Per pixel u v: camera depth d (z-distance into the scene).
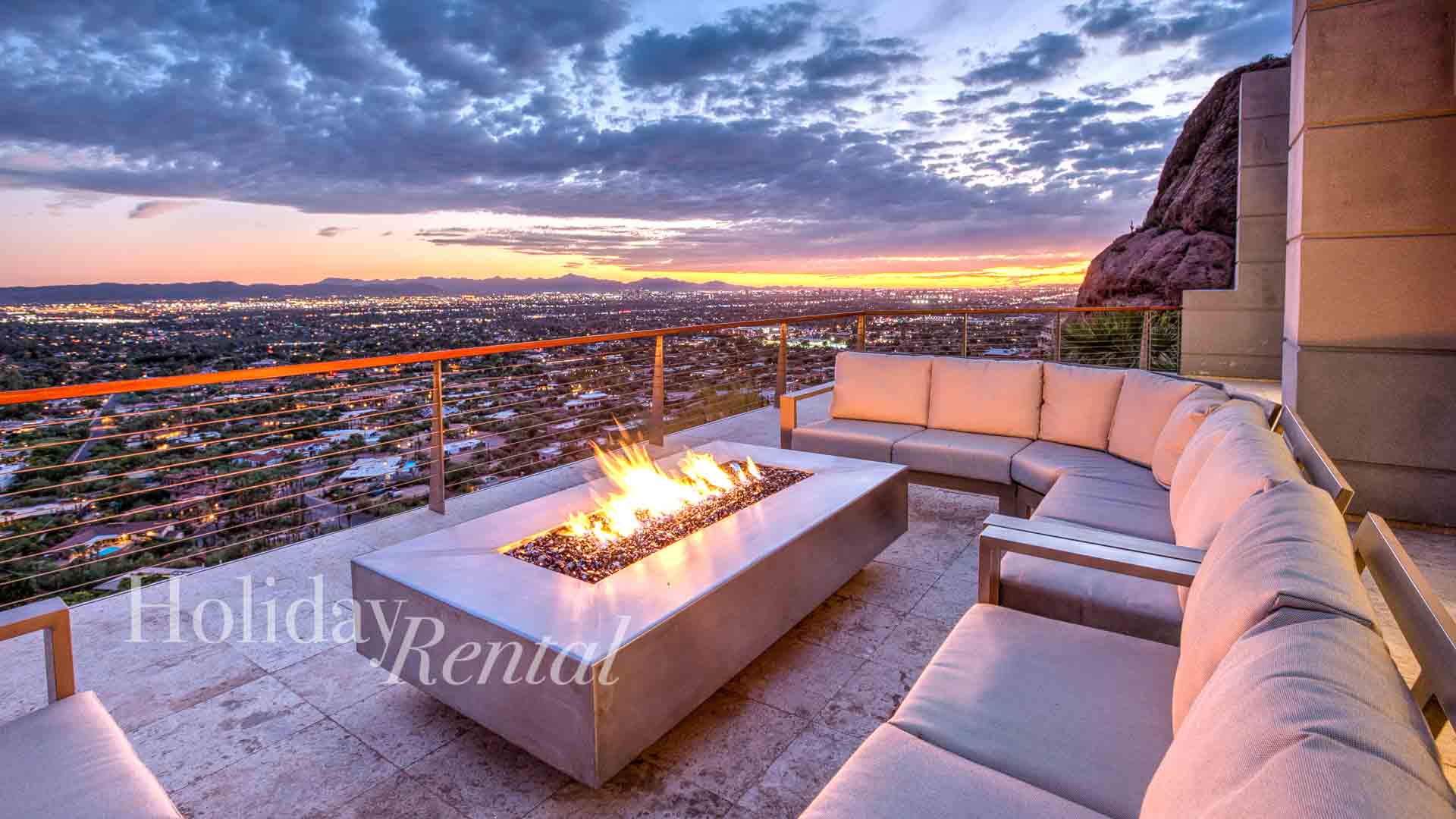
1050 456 3.23
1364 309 3.19
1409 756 0.52
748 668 2.15
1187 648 1.05
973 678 1.37
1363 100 3.12
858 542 2.49
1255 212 7.32
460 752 1.79
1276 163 7.21
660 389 4.94
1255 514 1.15
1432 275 3.08
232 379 2.87
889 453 3.57
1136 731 1.21
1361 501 3.27
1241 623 0.88
